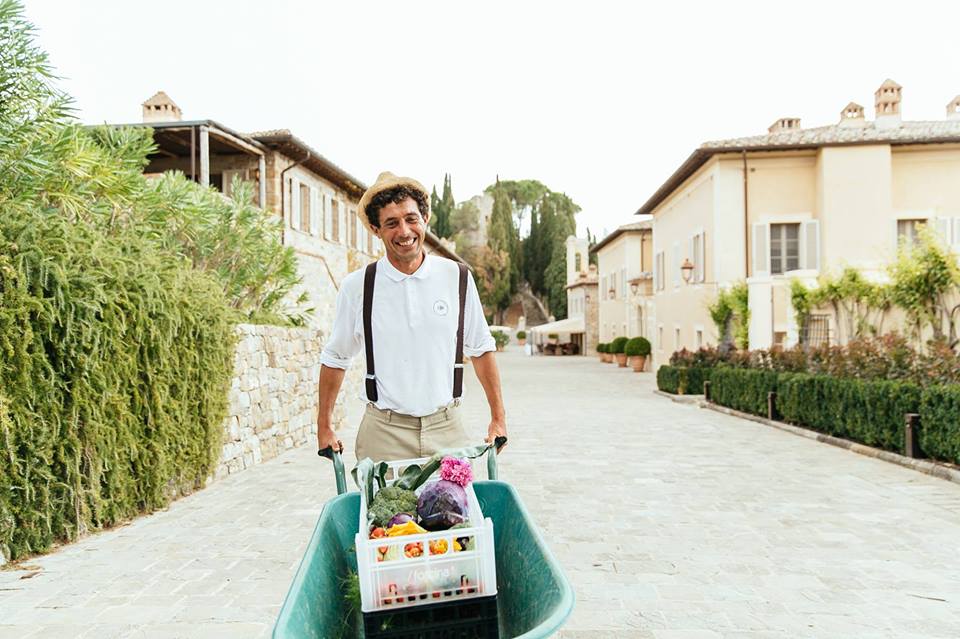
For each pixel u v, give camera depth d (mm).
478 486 3031
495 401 3289
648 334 34906
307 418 11578
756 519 6113
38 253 4953
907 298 12695
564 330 54000
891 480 7820
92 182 7312
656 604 4109
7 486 4691
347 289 3109
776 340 18547
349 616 2582
